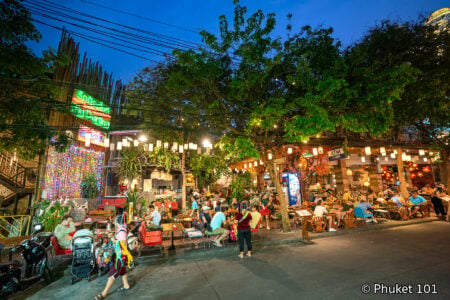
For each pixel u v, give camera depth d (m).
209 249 8.01
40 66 6.17
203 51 8.20
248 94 9.24
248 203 14.56
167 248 8.28
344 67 8.16
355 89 8.17
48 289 5.38
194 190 20.47
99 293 5.11
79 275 5.71
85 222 9.30
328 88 7.15
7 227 10.44
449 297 4.32
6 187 11.85
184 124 12.80
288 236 9.50
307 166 17.05
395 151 16.94
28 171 13.09
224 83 9.55
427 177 22.52
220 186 25.47
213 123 10.67
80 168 13.55
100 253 5.95
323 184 21.23
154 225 9.47
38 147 7.32
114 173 16.70
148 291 5.10
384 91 7.34
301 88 9.20
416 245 7.87
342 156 13.73
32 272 5.62
